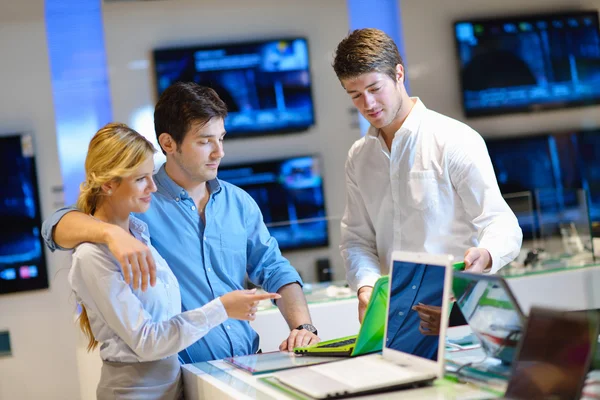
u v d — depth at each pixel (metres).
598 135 6.14
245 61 5.82
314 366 1.74
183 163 2.21
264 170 5.85
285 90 5.88
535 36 6.07
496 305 1.46
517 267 3.30
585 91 6.13
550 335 1.35
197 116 2.15
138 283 1.81
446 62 6.00
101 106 5.76
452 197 2.34
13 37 5.67
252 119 5.86
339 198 5.96
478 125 6.07
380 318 1.78
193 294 2.25
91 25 5.73
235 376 1.84
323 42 5.95
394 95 2.28
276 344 3.11
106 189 1.94
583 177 6.12
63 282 5.77
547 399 1.32
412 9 5.96
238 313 1.88
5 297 5.70
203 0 5.81
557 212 3.33
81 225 1.91
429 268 1.59
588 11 6.13
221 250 2.29
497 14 6.06
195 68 5.78
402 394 1.46
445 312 1.52
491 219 2.23
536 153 6.08
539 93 6.09
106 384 1.96
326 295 3.31
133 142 1.93
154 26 5.76
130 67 5.74
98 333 1.96
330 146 5.95
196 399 1.93
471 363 1.61
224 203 2.35
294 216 5.89
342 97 5.97
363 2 6.01
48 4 5.67
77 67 5.72
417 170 2.36
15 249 5.69
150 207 2.26
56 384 5.75
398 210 2.42
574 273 3.29
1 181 5.68
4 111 5.68
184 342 1.85
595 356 1.48
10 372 5.69
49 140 5.73
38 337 5.73
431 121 2.37
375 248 2.57
